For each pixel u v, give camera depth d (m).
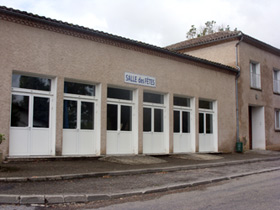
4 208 6.04
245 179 10.22
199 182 9.11
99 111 12.84
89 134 12.69
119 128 13.75
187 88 16.78
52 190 7.20
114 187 7.96
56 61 11.56
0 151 10.07
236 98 20.20
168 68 15.79
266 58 23.34
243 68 20.77
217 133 18.62
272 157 17.30
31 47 10.98
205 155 16.16
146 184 8.51
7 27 10.48
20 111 10.89
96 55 12.79
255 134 22.98
